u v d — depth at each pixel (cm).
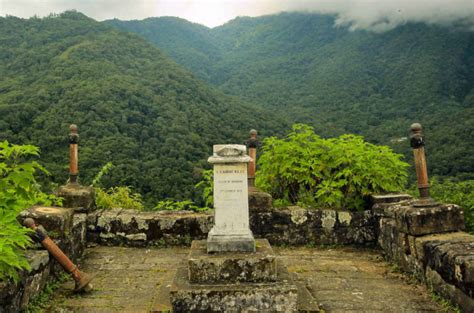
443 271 371
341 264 512
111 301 393
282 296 342
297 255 554
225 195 398
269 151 674
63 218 469
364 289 420
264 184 684
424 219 433
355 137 666
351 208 623
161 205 721
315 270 488
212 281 359
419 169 453
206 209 678
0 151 369
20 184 338
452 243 388
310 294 393
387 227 533
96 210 635
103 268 501
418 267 430
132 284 443
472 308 323
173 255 555
